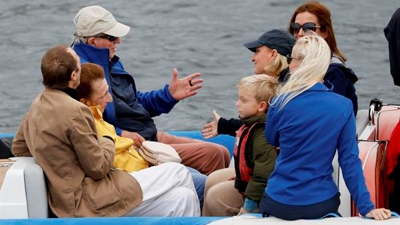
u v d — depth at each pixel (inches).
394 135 448.8
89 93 482.6
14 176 445.4
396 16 504.4
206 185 503.8
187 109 1005.2
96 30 532.7
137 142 516.4
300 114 409.4
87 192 450.6
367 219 409.4
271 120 418.3
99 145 449.1
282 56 509.4
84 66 485.7
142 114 545.3
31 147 457.7
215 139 611.8
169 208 465.7
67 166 448.8
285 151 412.8
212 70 1219.9
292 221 411.8
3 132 959.0
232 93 1083.3
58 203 450.3
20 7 1647.4
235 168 461.1
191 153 550.3
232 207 475.5
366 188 409.7
